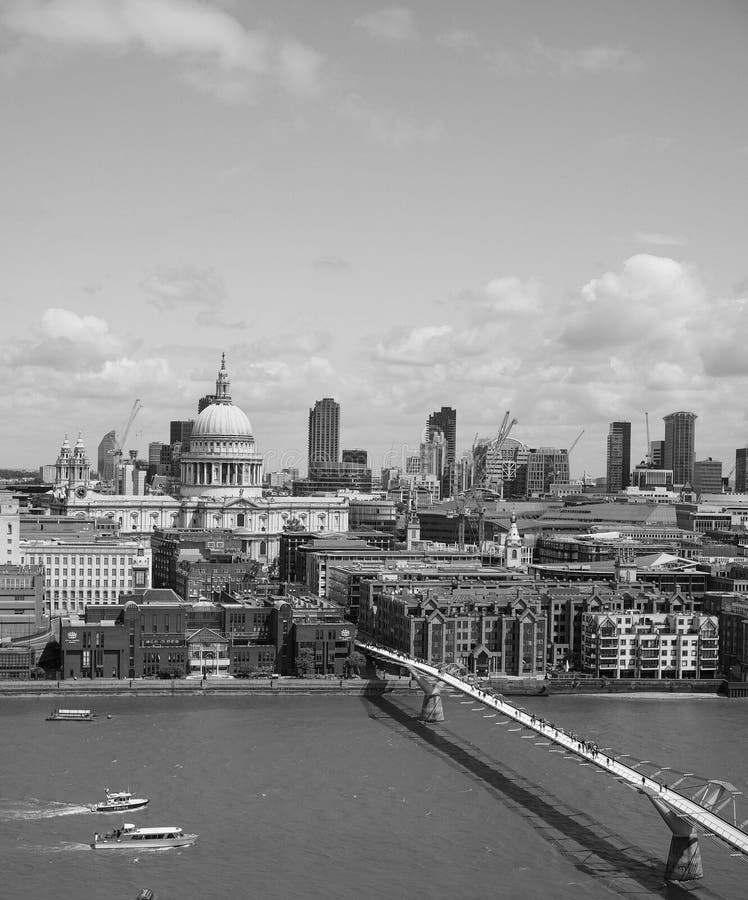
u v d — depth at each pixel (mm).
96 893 196250
